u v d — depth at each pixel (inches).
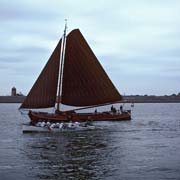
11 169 976.9
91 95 2273.6
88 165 1015.0
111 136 1721.2
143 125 2405.3
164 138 1649.9
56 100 2199.8
